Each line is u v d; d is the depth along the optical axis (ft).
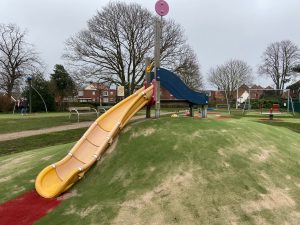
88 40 132.67
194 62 147.54
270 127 32.37
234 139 24.11
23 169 26.96
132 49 134.72
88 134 25.41
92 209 17.97
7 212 19.16
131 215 16.87
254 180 19.57
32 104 147.54
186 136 23.80
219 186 18.69
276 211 16.96
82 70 133.18
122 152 23.25
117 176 21.03
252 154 22.58
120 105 28.02
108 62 134.00
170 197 17.94
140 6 134.82
